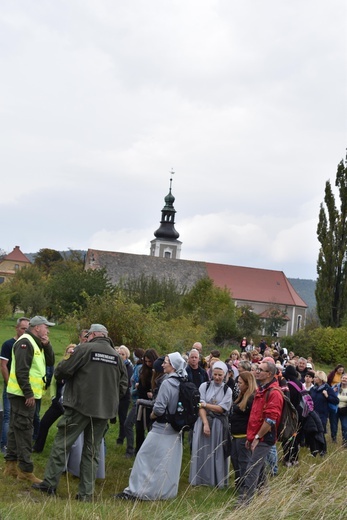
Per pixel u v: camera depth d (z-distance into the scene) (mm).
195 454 10891
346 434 16641
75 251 105812
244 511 7590
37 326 9766
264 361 9539
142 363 12805
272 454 10867
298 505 7738
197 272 111750
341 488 8242
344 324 60156
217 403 11039
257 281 114750
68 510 7586
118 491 10109
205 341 31578
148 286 54250
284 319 80312
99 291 54500
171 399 9727
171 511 8141
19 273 73500
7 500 8320
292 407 9469
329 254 66188
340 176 67000
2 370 10938
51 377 11570
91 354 8891
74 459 10352
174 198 127875
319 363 56719
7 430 11062
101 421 8977
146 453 9688
